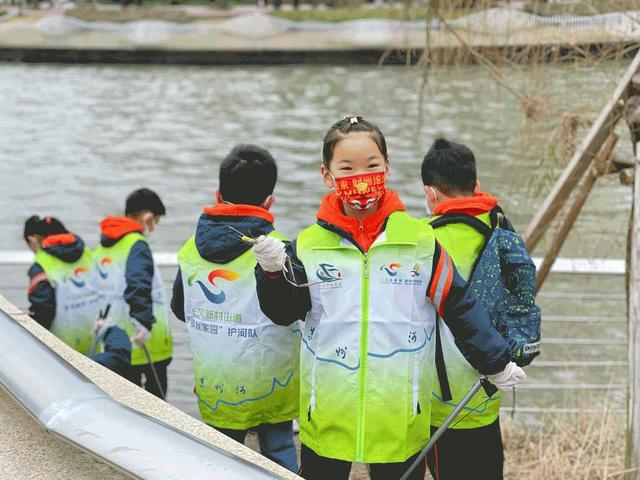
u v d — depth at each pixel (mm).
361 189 2779
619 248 6484
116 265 4910
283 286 2867
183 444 2053
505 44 5910
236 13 49125
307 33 41688
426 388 2965
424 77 6371
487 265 3361
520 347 3357
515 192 6746
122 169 21078
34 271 4895
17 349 2441
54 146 23500
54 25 43438
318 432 2941
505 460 5328
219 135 24828
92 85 33688
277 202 17344
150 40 41812
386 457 2891
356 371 2867
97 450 2086
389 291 2852
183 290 3684
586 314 9312
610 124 4953
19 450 2479
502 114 7457
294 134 24781
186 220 16531
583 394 6375
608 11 5441
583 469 5012
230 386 3596
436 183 3539
